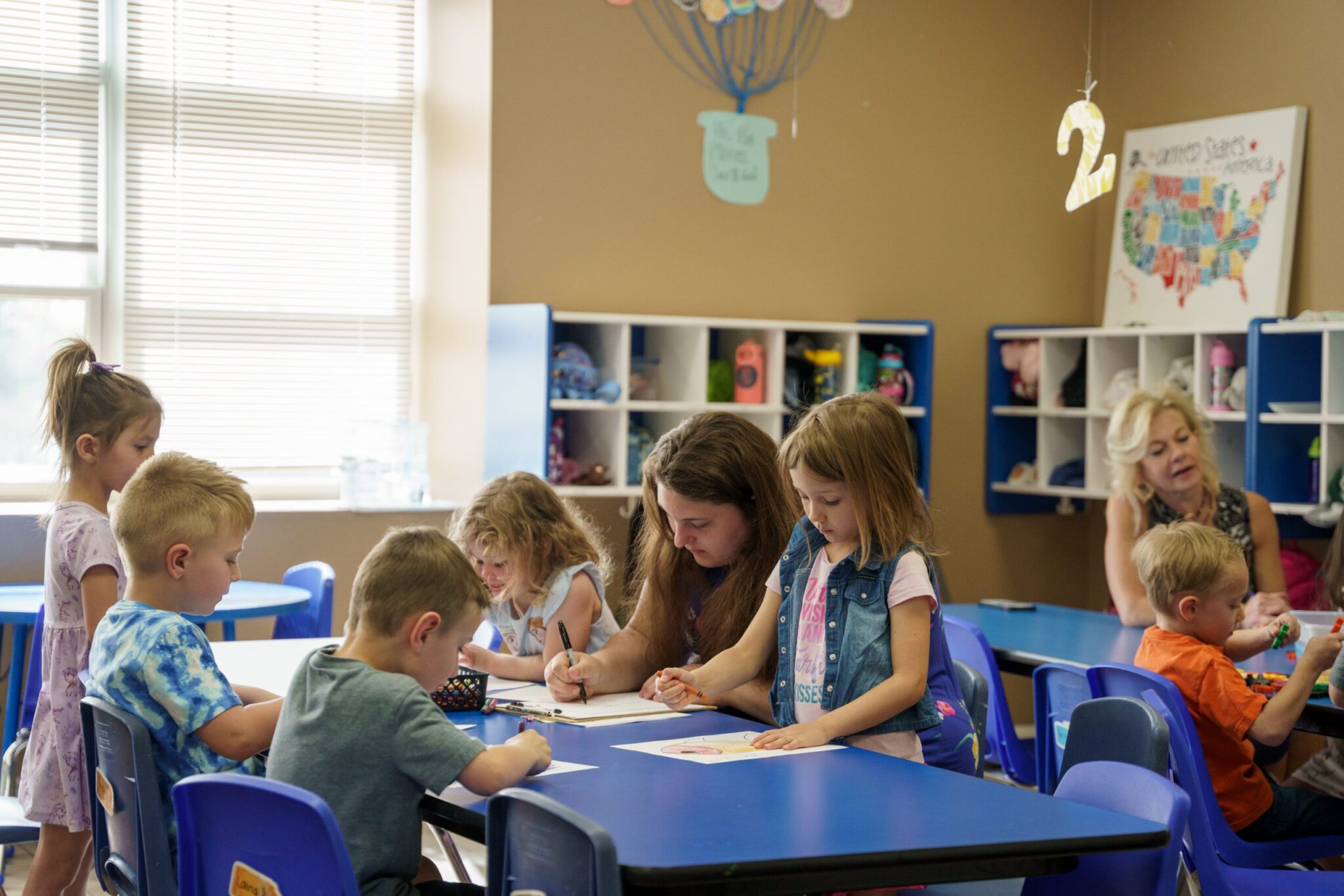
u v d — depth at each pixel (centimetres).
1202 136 465
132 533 213
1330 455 394
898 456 207
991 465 498
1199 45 470
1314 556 429
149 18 436
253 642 297
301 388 457
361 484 436
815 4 462
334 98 455
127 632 205
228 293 448
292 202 453
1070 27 504
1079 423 487
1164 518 359
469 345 437
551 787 170
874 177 476
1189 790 226
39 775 259
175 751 202
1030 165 501
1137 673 247
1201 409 431
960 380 494
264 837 156
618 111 438
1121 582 354
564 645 241
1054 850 150
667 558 249
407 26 461
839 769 181
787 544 234
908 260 483
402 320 467
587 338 434
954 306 491
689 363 429
